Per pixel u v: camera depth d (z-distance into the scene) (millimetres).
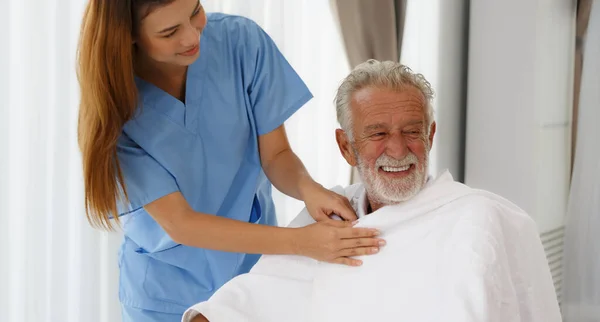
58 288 2027
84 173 1346
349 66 2666
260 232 1341
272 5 2416
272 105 1589
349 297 1296
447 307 1188
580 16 2686
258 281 1377
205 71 1519
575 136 2770
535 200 2840
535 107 2799
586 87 2666
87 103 1308
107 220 1399
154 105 1463
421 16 2945
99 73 1275
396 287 1261
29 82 1933
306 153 2617
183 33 1281
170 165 1461
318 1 2586
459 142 3172
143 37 1292
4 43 1876
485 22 2904
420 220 1279
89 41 1271
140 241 1579
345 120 1313
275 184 1595
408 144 1261
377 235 1301
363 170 1303
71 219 2043
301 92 1626
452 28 3049
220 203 1585
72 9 1990
